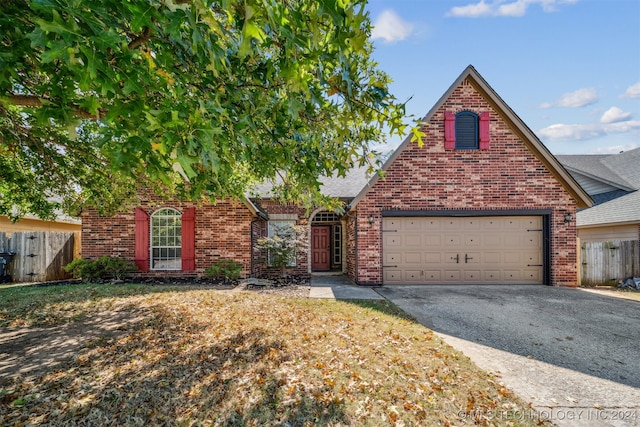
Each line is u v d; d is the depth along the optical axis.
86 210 11.39
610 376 4.03
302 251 13.30
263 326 5.70
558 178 10.40
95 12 1.58
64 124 1.95
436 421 3.07
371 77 2.82
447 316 6.67
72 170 6.04
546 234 10.41
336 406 3.27
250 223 11.54
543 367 4.26
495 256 10.57
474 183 10.48
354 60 2.78
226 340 5.01
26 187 6.30
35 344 4.92
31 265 12.20
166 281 11.04
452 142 10.46
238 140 2.82
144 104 1.99
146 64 2.40
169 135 1.77
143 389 3.59
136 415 3.14
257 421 3.05
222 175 3.92
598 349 4.90
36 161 5.83
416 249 10.61
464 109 10.55
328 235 14.97
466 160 10.47
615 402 3.44
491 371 4.12
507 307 7.45
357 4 2.00
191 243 11.43
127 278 11.33
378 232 10.45
